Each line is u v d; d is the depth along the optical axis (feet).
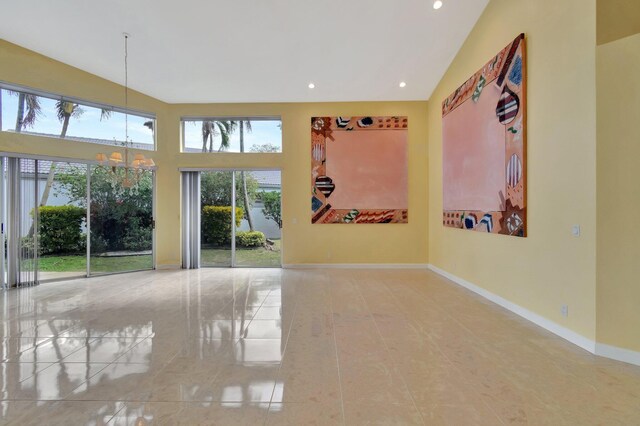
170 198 22.95
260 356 9.02
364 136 22.54
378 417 6.33
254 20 14.35
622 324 8.67
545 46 10.79
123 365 8.50
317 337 10.36
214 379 7.79
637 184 8.46
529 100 11.63
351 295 15.52
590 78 9.06
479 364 8.50
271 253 23.41
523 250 12.09
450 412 6.48
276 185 23.43
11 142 16.66
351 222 22.61
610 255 8.79
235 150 23.15
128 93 20.70
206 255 23.71
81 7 13.37
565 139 9.98
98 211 20.31
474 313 12.69
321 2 13.37
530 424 6.12
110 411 6.53
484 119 14.47
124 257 21.43
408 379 7.76
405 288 16.84
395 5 13.74
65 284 17.99
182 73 18.83
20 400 6.93
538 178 11.19
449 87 18.39
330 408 6.63
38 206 17.89
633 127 8.48
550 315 10.76
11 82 16.29
